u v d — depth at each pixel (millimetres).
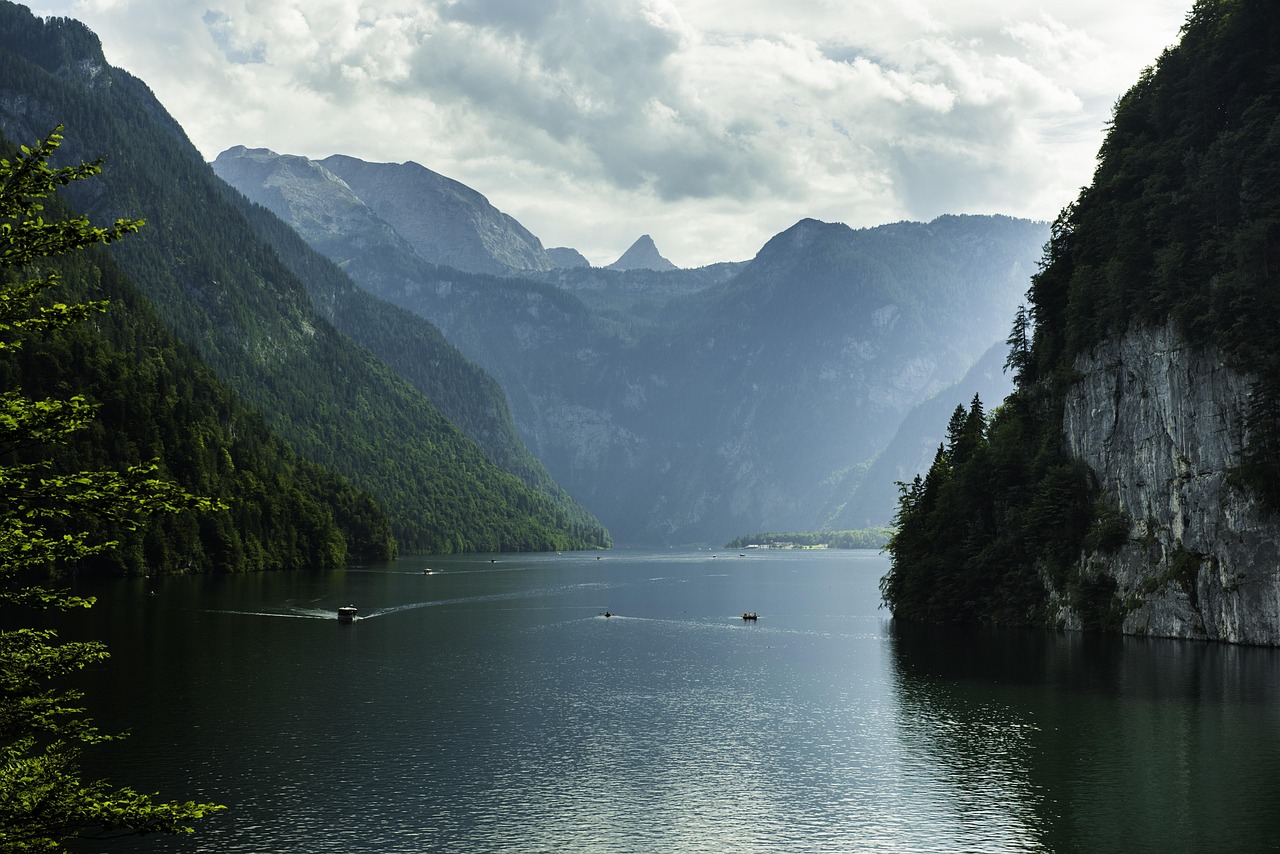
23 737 41969
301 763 80625
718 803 71938
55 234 33031
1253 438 132000
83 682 110500
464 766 80562
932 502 191250
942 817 68938
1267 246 136125
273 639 147000
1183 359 142875
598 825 67312
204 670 119312
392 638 153375
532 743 87938
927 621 182500
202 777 76500
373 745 86500
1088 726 92812
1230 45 151875
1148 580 146750
